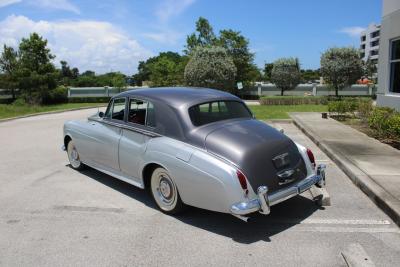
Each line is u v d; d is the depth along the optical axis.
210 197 4.39
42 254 4.06
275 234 4.46
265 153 4.57
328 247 4.12
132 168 5.54
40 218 5.05
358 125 12.12
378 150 8.09
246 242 4.27
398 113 10.66
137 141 5.42
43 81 32.69
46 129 13.95
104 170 6.32
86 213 5.20
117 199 5.74
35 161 8.38
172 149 4.78
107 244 4.26
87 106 29.00
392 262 3.78
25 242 4.34
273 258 3.90
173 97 5.23
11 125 15.90
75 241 4.35
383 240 4.26
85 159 6.82
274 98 23.41
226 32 35.16
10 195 6.02
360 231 4.50
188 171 4.55
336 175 6.72
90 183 6.57
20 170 7.60
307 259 3.88
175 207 4.91
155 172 5.11
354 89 32.88
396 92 13.38
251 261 3.85
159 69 42.00
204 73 24.27
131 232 4.56
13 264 3.86
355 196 5.66
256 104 25.27
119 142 5.73
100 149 6.22
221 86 24.67
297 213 5.07
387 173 6.29
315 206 5.31
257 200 4.27
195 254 4.01
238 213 4.15
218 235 4.46
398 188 5.53
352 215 4.98
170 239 4.37
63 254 4.05
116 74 37.22
